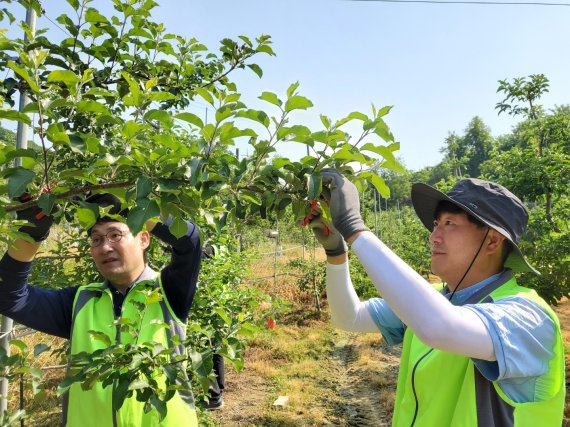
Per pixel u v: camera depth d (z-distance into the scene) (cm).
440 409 125
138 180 107
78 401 172
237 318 165
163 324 142
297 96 114
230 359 138
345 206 120
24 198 129
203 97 118
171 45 279
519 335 110
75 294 199
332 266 166
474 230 133
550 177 584
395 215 2586
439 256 138
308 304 1155
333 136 116
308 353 809
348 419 561
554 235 504
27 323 185
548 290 421
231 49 270
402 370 152
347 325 170
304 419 554
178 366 145
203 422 392
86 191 117
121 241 182
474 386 120
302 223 153
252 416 554
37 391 134
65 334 196
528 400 114
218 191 111
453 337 104
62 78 112
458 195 136
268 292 1177
